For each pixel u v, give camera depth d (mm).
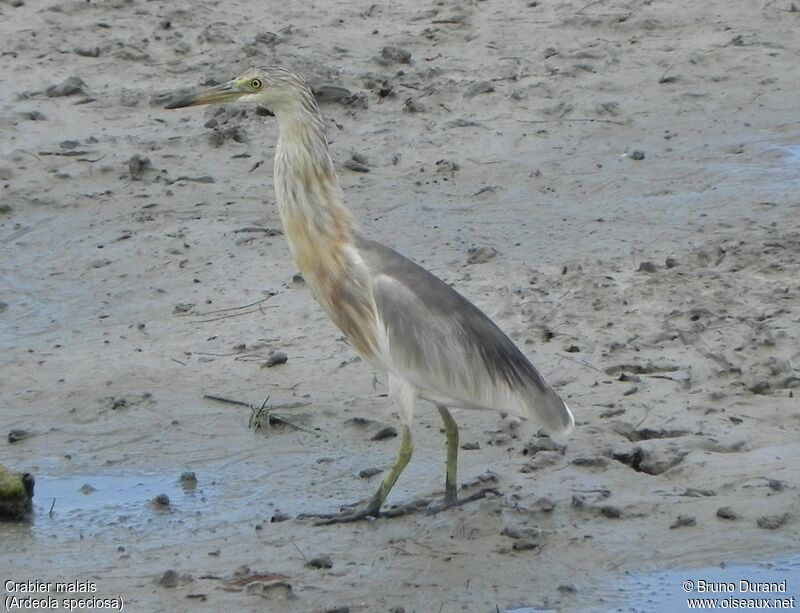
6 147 19656
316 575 9609
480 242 16562
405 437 10430
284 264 15898
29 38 23453
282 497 10961
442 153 19781
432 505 10555
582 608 9180
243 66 22250
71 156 19422
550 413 10180
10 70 22391
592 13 25172
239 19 24828
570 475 10961
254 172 19109
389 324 10281
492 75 22500
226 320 14578
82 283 15789
